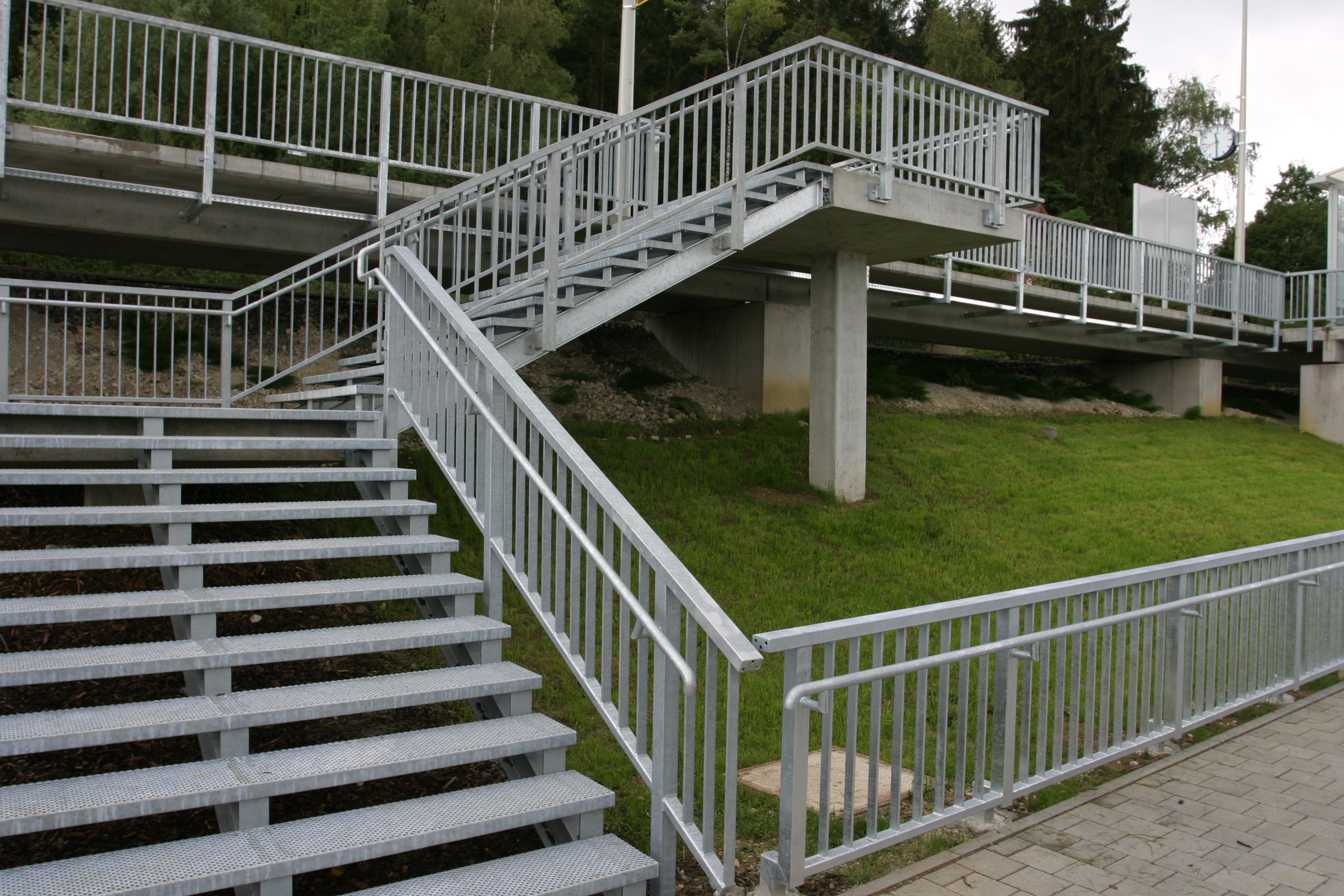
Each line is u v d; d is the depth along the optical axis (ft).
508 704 12.60
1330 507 38.75
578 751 14.89
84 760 12.75
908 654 20.34
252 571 19.20
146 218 29.25
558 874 9.94
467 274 24.64
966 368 57.72
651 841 10.80
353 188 30.81
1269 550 18.17
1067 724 18.25
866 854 11.00
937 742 12.04
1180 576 16.22
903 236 30.63
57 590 17.31
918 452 37.86
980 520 30.55
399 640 12.53
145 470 14.73
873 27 117.39
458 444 15.52
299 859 9.08
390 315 18.22
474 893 9.46
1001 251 44.14
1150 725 15.79
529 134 39.58
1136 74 126.11
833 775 14.90
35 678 10.25
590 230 25.07
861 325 33.06
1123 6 127.24
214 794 9.51
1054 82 123.24
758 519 27.94
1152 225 54.54
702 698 17.26
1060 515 32.27
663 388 40.42
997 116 31.01
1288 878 11.32
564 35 89.92
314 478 16.07
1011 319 50.52
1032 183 32.01
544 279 21.98
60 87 24.40
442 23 81.10
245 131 26.61
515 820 10.40
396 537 15.58
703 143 50.78
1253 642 18.42
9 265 38.75
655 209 24.07
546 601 12.80
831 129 27.09
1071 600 17.90
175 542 13.83
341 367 24.20
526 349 22.27
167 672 11.03
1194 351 60.18
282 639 12.24
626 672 11.30
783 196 27.84
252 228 31.07
